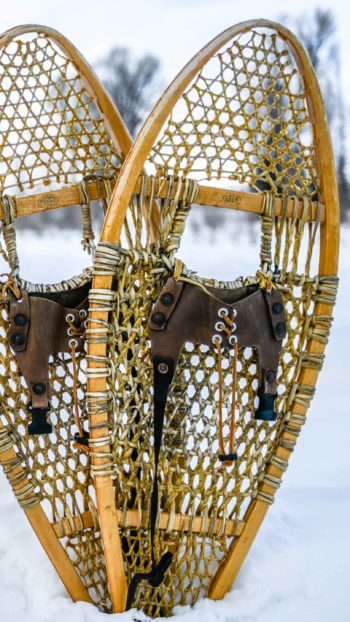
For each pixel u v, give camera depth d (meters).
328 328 1.04
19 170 0.98
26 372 0.96
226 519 1.04
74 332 1.00
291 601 1.05
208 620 1.00
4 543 1.19
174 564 1.09
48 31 1.01
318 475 1.51
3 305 0.96
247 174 0.99
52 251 5.31
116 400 0.95
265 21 0.94
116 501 1.02
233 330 0.95
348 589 1.08
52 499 1.02
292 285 1.02
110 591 0.99
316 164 1.01
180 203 0.94
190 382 1.01
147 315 0.97
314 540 1.22
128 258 0.90
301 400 1.05
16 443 0.98
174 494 1.01
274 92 0.99
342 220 4.61
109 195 1.04
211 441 1.02
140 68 4.27
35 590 1.05
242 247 5.14
